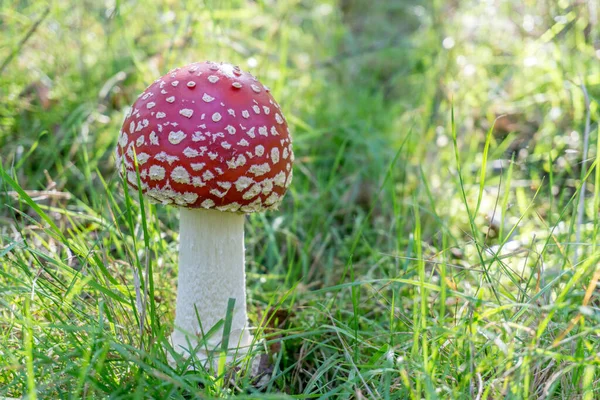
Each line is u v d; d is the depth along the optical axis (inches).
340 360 15.8
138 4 28.8
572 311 16.6
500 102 29.1
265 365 17.6
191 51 26.5
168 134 15.0
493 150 26.5
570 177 24.3
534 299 14.7
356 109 30.4
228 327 14.9
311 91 31.2
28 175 23.4
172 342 17.1
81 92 26.4
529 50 28.3
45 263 17.7
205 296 16.8
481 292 14.6
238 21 31.5
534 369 14.4
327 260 23.1
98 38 28.9
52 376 14.2
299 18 43.5
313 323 18.6
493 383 14.0
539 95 27.0
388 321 18.3
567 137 24.7
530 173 25.1
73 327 14.1
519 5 31.2
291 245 23.3
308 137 25.9
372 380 15.0
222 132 15.0
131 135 15.4
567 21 27.1
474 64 30.6
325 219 24.8
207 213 16.4
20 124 24.6
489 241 22.5
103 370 14.2
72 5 27.8
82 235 18.3
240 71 16.0
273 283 21.3
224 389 14.8
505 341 15.2
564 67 26.6
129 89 27.1
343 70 36.0
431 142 27.7
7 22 26.3
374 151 26.0
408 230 23.5
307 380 17.5
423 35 38.1
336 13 40.7
